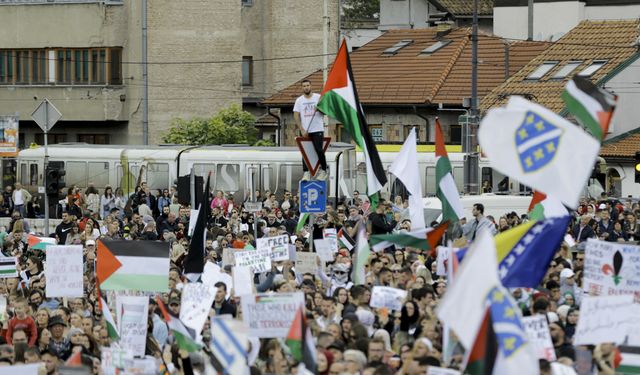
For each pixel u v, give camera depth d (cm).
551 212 4675
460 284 2730
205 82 13862
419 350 3297
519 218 6869
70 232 7094
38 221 10012
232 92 13962
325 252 5247
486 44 13462
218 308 4419
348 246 5966
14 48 13938
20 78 13962
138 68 13675
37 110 6981
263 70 14662
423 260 5534
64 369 3241
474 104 10325
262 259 5053
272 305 3491
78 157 11125
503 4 14888
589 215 6875
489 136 3155
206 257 5316
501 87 12588
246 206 8106
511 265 3512
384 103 13025
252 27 14625
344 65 5306
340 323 4153
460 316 2725
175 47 13750
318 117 5478
